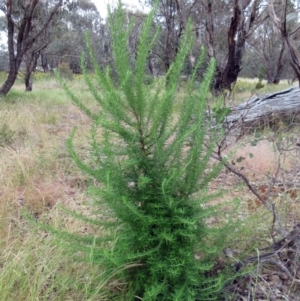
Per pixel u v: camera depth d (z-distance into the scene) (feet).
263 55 59.57
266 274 7.22
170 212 5.66
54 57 78.23
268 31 57.93
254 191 7.91
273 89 32.58
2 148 13.64
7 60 85.92
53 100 27.96
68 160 12.89
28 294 6.12
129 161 5.45
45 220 9.19
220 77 23.71
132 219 5.69
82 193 10.55
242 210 9.05
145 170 5.76
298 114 17.97
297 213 8.98
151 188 5.74
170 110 5.68
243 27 29.76
